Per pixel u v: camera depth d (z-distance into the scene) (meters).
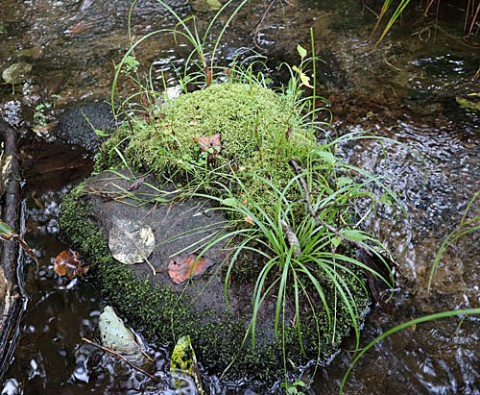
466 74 3.45
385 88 3.38
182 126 2.71
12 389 2.12
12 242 2.55
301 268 2.25
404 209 2.60
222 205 2.49
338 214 2.40
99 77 3.54
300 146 2.60
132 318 2.31
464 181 2.79
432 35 3.77
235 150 2.60
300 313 2.19
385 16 3.96
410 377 2.12
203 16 4.06
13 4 4.23
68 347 2.24
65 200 2.69
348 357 2.20
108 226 2.51
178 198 2.54
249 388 2.11
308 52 3.68
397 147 2.98
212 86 2.93
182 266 2.32
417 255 2.50
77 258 2.53
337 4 4.12
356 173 2.84
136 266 2.38
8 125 3.20
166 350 2.21
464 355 2.17
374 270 2.41
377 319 2.31
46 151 3.06
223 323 2.17
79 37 3.88
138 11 4.12
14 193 2.79
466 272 2.43
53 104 3.34
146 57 3.67
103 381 2.13
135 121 2.84
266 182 2.28
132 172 2.69
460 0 4.06
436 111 3.20
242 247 2.13
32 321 2.33
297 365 2.15
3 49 3.79
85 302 2.40
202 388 2.10
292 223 2.36
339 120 3.17
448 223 2.62
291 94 2.91
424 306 2.33
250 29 3.91
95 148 3.07
